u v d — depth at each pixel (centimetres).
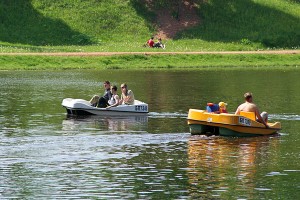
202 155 4441
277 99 7556
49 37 15000
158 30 15962
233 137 5097
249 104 5231
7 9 15562
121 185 3697
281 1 17750
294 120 5997
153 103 7188
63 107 6744
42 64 11888
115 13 16250
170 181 3778
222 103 5369
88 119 5984
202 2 17038
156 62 12550
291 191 3575
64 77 10238
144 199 3444
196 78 10238
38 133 5219
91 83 9319
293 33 16162
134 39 15488
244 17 16638
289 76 10644
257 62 13175
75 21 15725
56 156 4381
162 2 16900
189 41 15425
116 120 5953
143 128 5506
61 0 16400
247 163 4212
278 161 4266
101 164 4169
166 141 4919
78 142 4862
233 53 13500
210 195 3509
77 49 13600
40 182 3750
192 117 5166
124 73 11088
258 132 5153
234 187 3656
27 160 4259
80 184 3709
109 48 13888
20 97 7569
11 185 3688
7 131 5300
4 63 11688
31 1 16100
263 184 3712
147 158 4338
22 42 14538
